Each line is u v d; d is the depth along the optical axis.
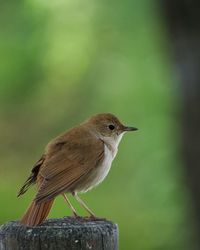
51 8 16.89
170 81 13.68
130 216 18.02
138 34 16.81
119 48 17.11
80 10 16.98
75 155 9.48
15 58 17.30
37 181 9.14
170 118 16.31
